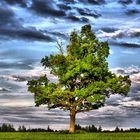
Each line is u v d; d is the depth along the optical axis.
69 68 67.25
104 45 69.06
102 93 69.50
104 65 68.50
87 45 69.00
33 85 69.00
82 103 69.38
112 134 55.41
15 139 43.25
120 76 69.31
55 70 68.94
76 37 70.44
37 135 52.31
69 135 52.47
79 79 68.62
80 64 66.62
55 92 67.44
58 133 61.16
